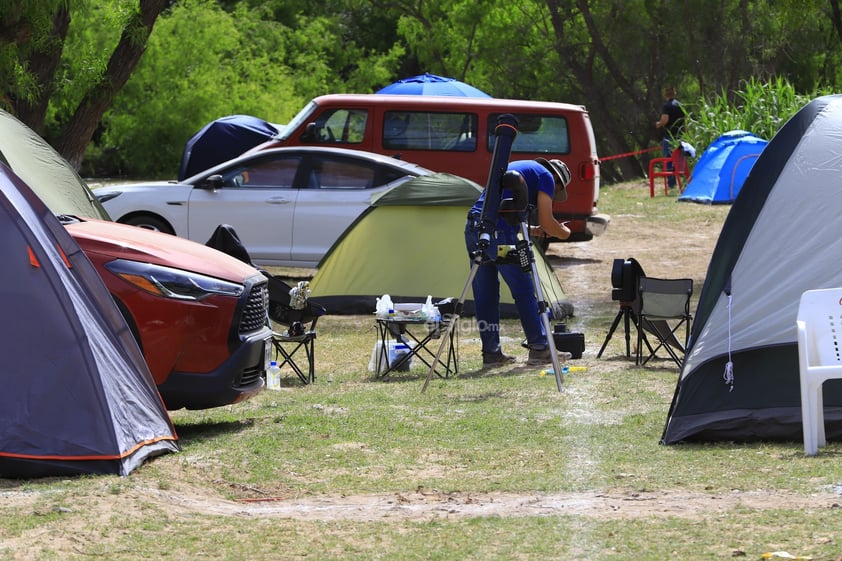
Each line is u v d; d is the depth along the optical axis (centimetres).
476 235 2538
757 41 10100
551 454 1744
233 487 1567
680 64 10175
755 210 1909
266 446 1806
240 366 1927
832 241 1861
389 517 1394
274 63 13950
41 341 1576
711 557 1174
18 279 1586
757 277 1878
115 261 1873
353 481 1602
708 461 1666
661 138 8469
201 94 12131
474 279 2666
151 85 12281
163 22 12231
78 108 4447
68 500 1405
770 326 1848
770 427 1802
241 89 12612
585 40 10669
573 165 4731
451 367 2661
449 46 13175
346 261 3469
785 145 1930
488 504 1455
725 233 1920
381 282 3425
